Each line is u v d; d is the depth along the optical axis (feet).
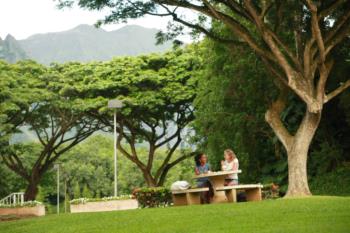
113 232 32.58
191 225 33.63
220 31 70.54
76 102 116.26
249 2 52.70
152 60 120.47
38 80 119.34
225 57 78.33
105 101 116.26
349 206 38.99
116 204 70.08
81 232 33.73
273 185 64.64
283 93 59.98
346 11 53.36
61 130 124.47
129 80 116.98
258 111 79.20
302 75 54.80
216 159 83.56
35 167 126.72
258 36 67.26
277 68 60.90
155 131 126.72
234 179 56.34
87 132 130.21
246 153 80.33
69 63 125.39
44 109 119.44
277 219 33.94
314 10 49.21
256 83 76.48
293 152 56.95
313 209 38.24
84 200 70.44
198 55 111.75
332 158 75.61
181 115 123.03
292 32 64.95
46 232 35.17
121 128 123.95
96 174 203.72
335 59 63.10
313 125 56.34
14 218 66.90
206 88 85.66
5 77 111.45
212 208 43.73
